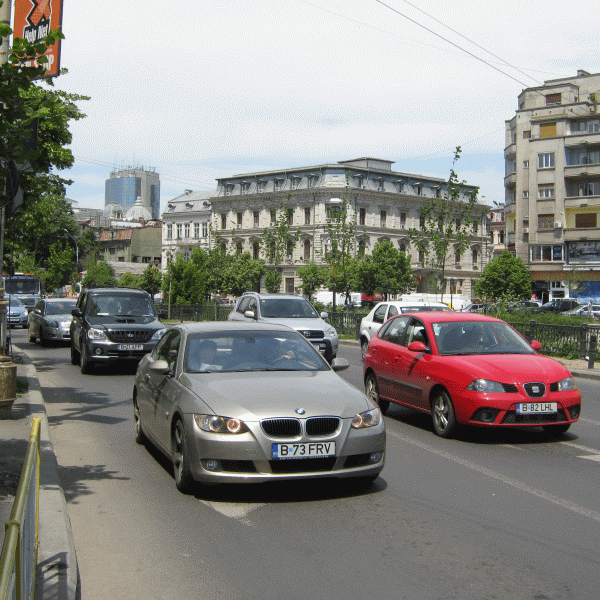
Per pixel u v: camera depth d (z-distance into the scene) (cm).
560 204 6012
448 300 4541
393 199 8344
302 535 512
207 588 418
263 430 573
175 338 766
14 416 970
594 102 6150
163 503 595
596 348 1830
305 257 8162
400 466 733
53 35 569
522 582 426
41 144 1470
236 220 8988
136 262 11538
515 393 828
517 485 658
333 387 645
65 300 2483
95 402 1190
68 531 491
